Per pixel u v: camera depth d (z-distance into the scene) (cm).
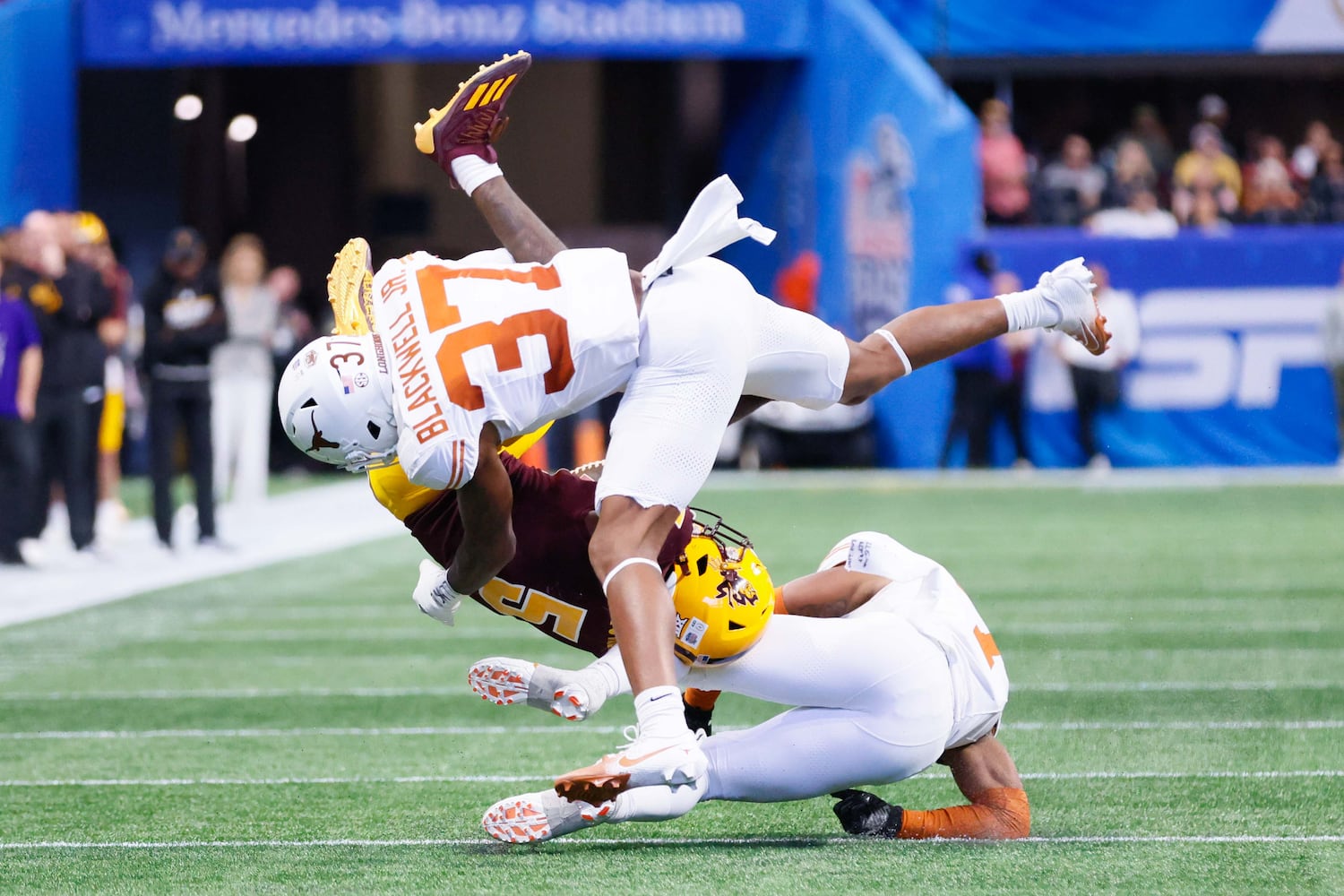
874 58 6066
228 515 4912
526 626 3025
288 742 2017
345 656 2698
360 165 7925
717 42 6244
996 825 1468
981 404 5800
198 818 1600
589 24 6150
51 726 2133
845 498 5153
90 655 2714
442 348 1341
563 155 7869
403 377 1345
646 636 1315
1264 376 5800
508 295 1377
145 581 3625
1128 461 5831
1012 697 2256
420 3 6109
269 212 7869
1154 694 2266
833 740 1409
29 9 6047
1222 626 2856
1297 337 5794
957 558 3766
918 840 1466
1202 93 6956
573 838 1501
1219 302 5775
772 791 1423
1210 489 5300
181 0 6112
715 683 1448
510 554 1398
